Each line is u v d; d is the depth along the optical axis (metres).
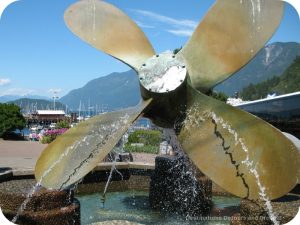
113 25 4.65
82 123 4.18
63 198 4.29
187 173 5.66
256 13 3.92
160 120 4.26
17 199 4.17
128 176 7.45
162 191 5.71
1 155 11.70
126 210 5.69
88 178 6.97
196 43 4.24
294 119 9.23
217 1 4.18
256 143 3.51
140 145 12.71
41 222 4.06
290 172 3.28
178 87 4.00
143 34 4.61
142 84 4.10
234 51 4.04
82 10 4.71
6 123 20.11
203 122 3.91
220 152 3.67
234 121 3.72
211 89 4.15
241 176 3.48
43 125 39.66
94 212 5.53
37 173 4.00
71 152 4.01
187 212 5.60
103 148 3.92
